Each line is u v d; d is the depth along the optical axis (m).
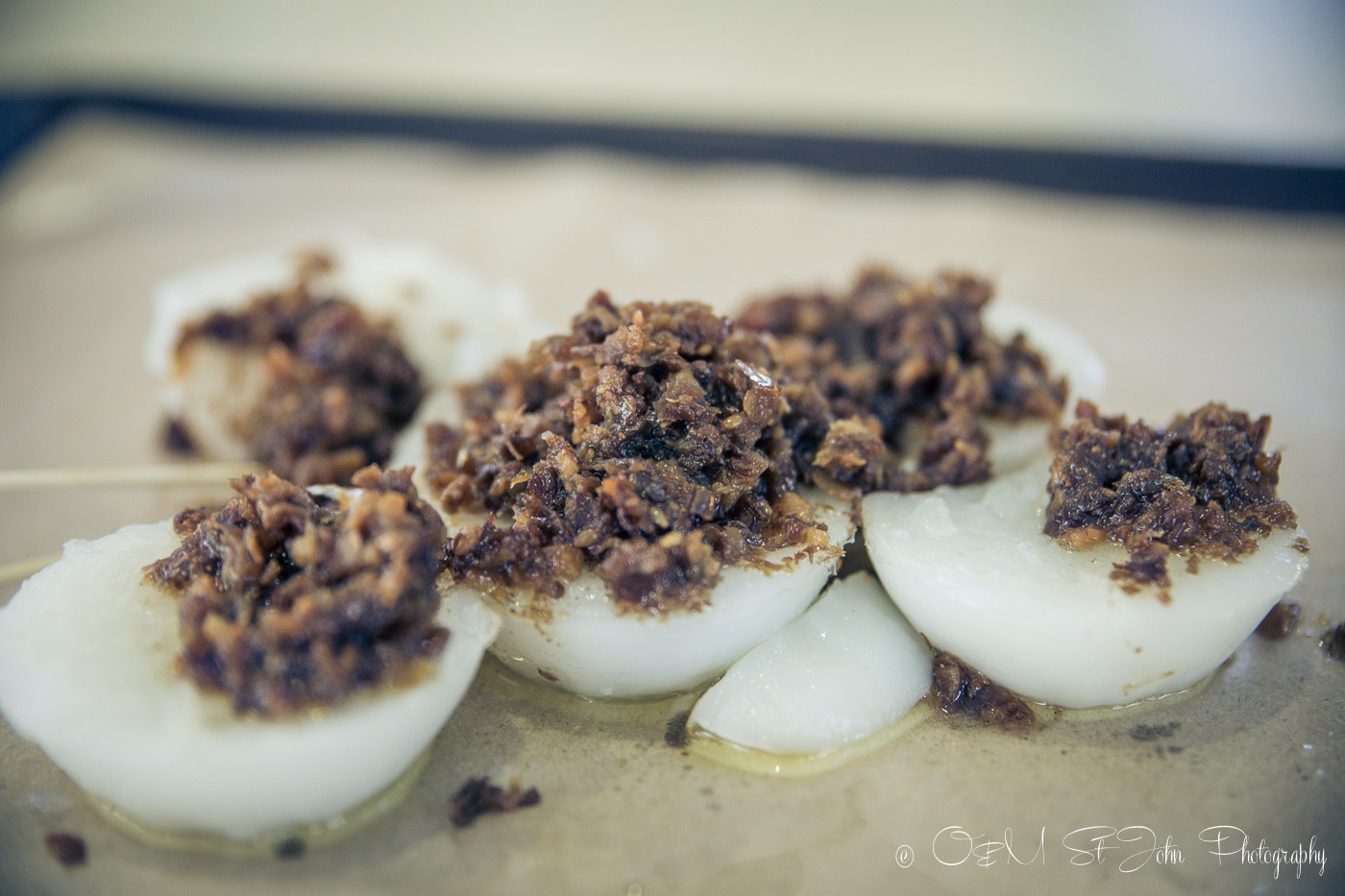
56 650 0.16
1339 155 0.34
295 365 0.23
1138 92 0.40
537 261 0.31
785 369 0.20
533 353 0.19
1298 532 0.18
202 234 0.32
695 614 0.17
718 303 0.29
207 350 0.24
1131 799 0.17
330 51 0.44
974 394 0.21
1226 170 0.34
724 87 0.41
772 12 0.49
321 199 0.35
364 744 0.16
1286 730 0.18
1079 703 0.18
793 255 0.31
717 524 0.18
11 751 0.18
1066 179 0.35
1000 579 0.18
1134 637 0.17
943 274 0.22
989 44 0.45
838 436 0.19
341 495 0.17
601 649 0.17
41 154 0.36
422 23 0.47
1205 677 0.19
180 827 0.16
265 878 0.16
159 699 0.16
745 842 0.17
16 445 0.25
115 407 0.26
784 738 0.17
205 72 0.41
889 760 0.18
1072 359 0.23
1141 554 0.17
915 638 0.19
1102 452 0.18
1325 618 0.20
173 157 0.37
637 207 0.34
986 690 0.18
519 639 0.18
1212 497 0.18
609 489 0.17
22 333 0.28
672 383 0.18
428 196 0.35
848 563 0.19
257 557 0.16
